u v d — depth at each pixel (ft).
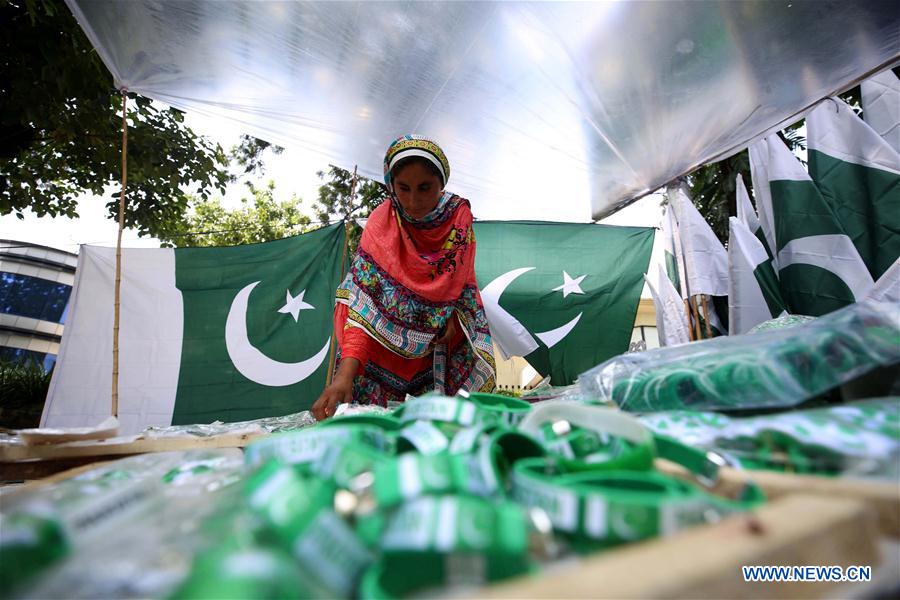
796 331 2.53
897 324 2.08
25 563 0.96
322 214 30.35
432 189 5.78
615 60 7.83
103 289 12.59
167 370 12.35
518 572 0.95
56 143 18.99
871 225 8.00
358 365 5.34
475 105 9.09
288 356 12.70
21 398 20.24
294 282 13.04
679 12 6.88
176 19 6.93
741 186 10.85
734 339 3.06
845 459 1.58
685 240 11.13
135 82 8.17
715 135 9.79
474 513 0.98
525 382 32.81
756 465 1.80
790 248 8.29
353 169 11.94
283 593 0.78
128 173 20.54
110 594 0.87
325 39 7.38
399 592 0.96
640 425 1.72
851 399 2.25
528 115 9.36
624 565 0.85
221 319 12.73
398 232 6.10
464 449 1.56
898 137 8.39
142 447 3.26
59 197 21.38
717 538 0.96
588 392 3.52
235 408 12.39
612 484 1.36
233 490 1.55
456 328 6.24
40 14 13.04
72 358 12.08
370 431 1.82
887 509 1.25
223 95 8.70
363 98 8.86
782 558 0.93
